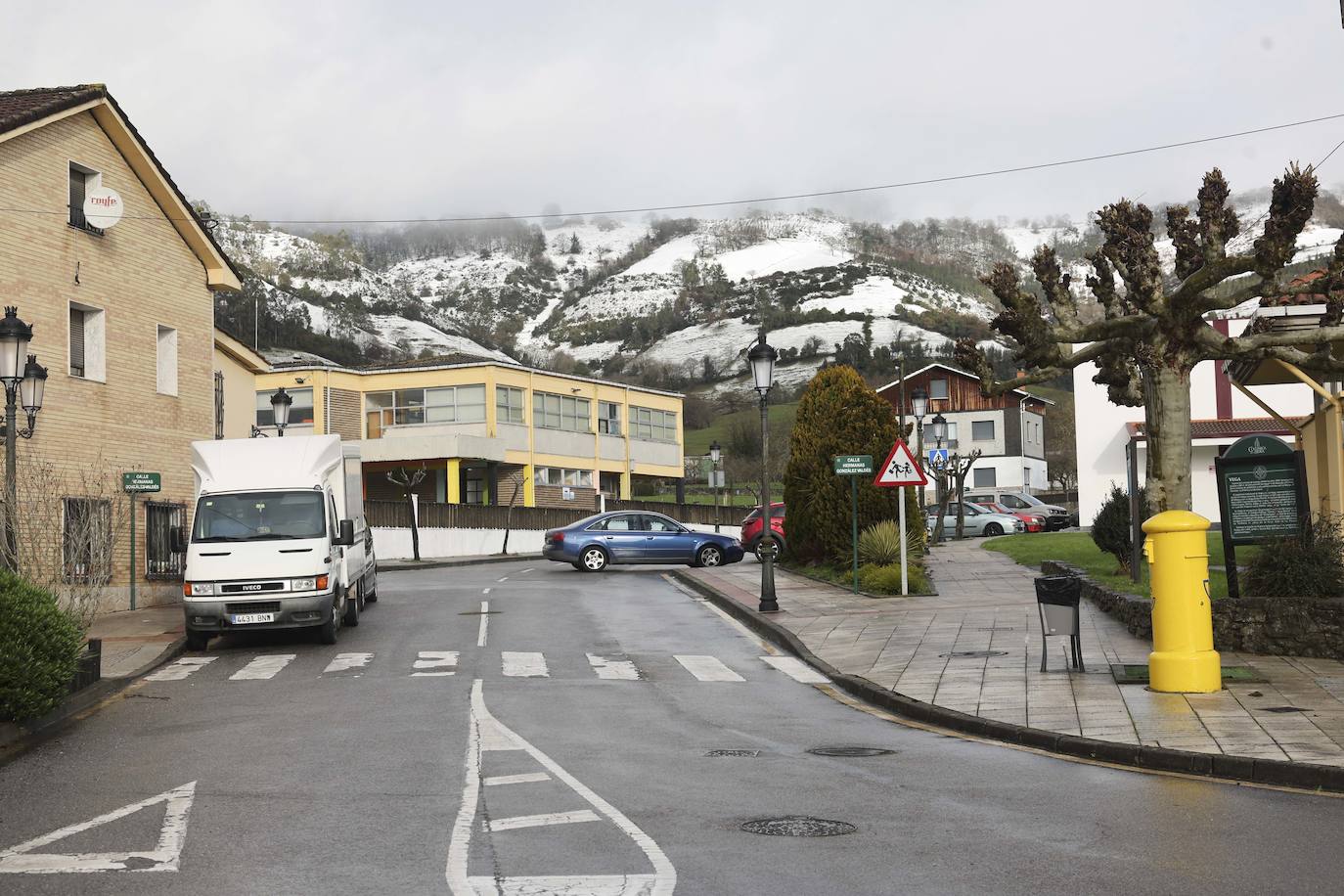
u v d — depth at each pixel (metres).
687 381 173.75
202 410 29.67
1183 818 8.12
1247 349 14.59
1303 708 11.63
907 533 30.81
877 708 13.65
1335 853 7.14
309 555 19.42
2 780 9.84
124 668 17.03
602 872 6.82
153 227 27.92
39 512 20.88
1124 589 20.95
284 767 10.16
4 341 17.48
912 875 6.73
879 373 148.75
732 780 9.54
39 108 23.89
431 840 7.57
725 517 75.69
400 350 157.62
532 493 70.75
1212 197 14.44
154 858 7.18
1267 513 15.59
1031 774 9.77
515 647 19.42
